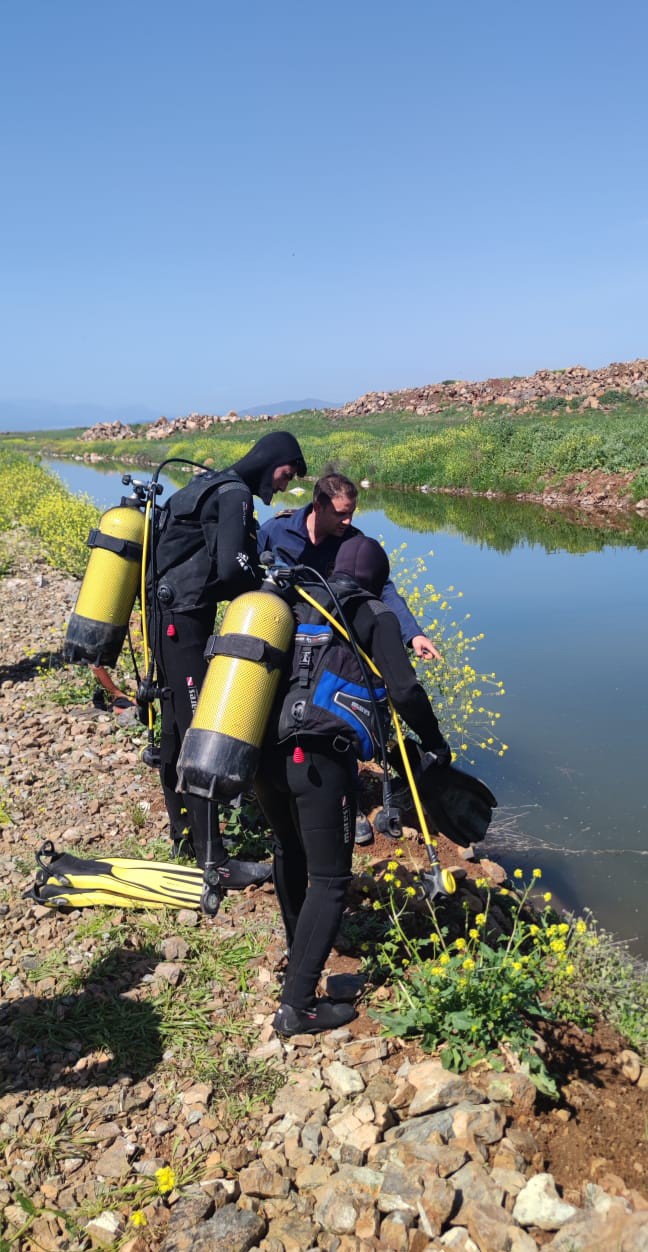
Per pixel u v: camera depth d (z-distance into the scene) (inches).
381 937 143.1
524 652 335.6
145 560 150.9
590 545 588.1
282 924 144.7
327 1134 103.7
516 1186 95.2
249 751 109.8
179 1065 115.3
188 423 2571.4
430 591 316.2
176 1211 93.7
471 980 116.6
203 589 148.9
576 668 315.6
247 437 2017.7
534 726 263.1
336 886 117.2
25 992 128.2
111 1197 96.3
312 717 111.3
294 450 151.6
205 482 147.9
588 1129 108.0
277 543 150.4
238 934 141.7
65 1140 103.4
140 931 143.0
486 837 198.7
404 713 117.0
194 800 150.0
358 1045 117.7
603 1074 120.4
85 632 155.3
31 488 839.7
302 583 117.7
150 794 192.9
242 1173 98.1
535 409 1619.1
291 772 113.6
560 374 1918.1
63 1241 91.7
